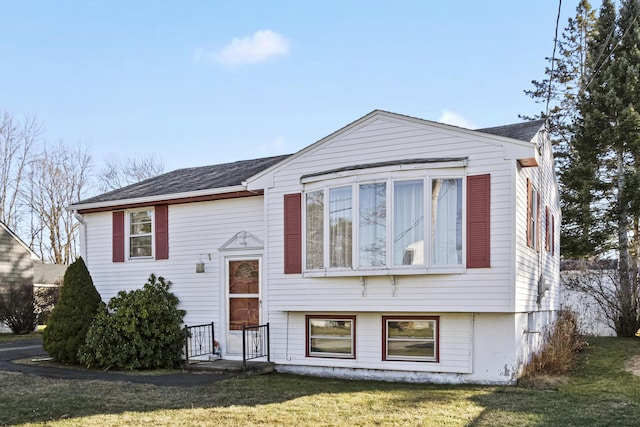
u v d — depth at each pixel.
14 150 36.78
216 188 12.38
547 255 13.84
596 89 21.30
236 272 12.41
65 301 12.36
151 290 12.51
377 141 10.34
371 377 10.28
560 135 25.80
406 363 9.99
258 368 10.90
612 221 21.41
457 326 9.70
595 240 21.98
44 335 12.35
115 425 6.46
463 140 9.62
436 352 9.82
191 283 12.90
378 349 10.28
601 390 8.77
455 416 6.89
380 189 9.95
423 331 10.01
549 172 14.40
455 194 9.55
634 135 20.02
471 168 9.47
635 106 20.47
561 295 19.33
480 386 9.21
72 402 7.74
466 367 9.55
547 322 14.02
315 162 10.95
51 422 6.58
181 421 6.65
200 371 10.97
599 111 20.92
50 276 30.58
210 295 12.63
